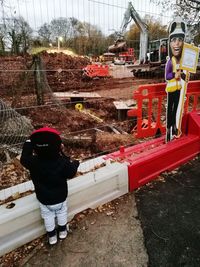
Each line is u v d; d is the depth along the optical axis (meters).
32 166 2.11
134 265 2.09
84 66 17.62
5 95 7.29
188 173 3.60
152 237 2.40
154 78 15.41
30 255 2.23
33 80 7.57
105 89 12.83
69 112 7.43
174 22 3.25
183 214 2.74
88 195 2.72
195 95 4.29
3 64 7.42
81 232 2.48
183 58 3.47
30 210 2.29
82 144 4.67
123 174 2.99
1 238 2.19
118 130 5.82
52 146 2.10
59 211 2.30
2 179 3.51
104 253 2.23
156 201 2.97
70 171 2.23
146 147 3.61
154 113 6.70
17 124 4.32
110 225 2.57
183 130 4.14
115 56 15.60
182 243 2.32
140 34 11.38
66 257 2.20
